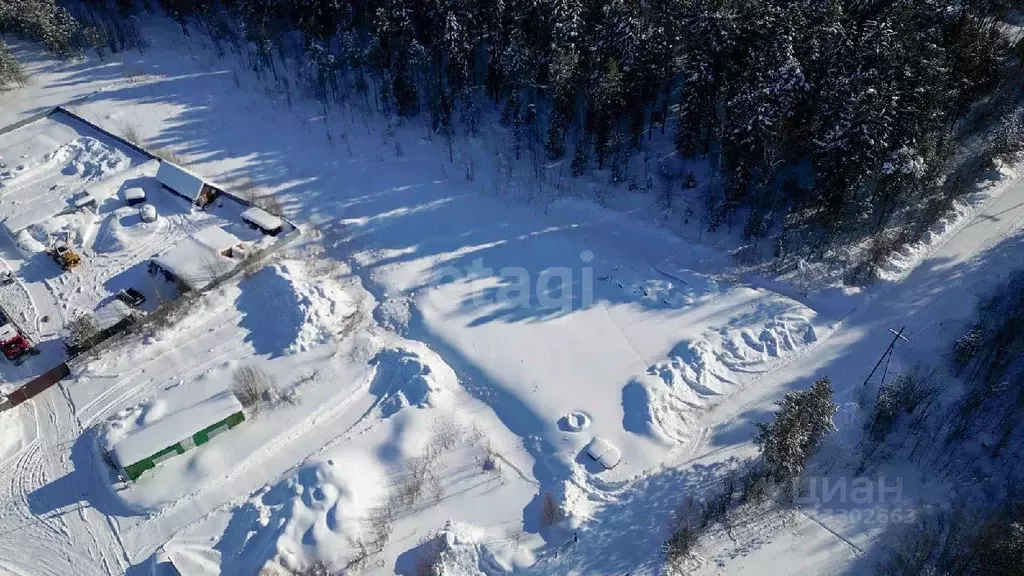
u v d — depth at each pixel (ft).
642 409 146.92
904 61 183.52
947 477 136.67
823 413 126.00
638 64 203.92
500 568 124.36
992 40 212.64
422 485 136.26
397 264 184.75
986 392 145.07
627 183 208.13
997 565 114.11
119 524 132.98
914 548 124.98
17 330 162.61
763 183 187.93
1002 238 185.88
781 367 157.69
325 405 151.12
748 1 203.92
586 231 193.57
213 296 174.81
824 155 181.88
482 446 142.72
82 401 153.99
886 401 138.31
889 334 163.84
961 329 163.12
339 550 125.70
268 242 189.88
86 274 183.62
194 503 135.13
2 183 214.07
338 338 165.48
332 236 194.49
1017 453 139.13
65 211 199.93
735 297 172.55
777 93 179.73
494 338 164.04
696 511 131.34
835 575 122.83
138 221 198.59
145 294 177.88
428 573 123.13
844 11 216.95
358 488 133.69
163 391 154.71
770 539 127.75
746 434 144.36
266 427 146.61
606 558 125.80
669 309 170.40
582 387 152.87
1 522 134.21
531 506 133.49
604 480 136.26
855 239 187.11
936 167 189.67
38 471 141.69
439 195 206.49
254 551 125.70
